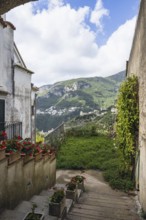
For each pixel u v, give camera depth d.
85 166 10.76
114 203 6.63
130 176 8.48
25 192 5.68
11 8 3.87
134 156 7.96
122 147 8.58
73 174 9.96
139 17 6.98
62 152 13.02
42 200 5.86
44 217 4.63
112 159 11.30
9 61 8.95
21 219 4.37
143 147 6.11
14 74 9.30
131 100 7.61
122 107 8.19
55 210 4.93
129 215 5.81
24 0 3.82
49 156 7.65
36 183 6.47
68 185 6.78
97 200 6.86
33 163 6.20
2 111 8.36
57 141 14.43
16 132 9.09
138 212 5.99
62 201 5.11
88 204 6.47
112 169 9.77
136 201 6.82
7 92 8.55
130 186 7.86
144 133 5.99
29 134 11.09
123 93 7.98
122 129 8.35
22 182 5.51
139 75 7.01
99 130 19.38
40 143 7.96
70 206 5.94
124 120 7.98
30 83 11.25
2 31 8.22
